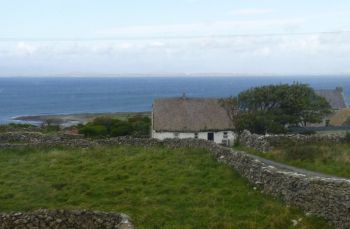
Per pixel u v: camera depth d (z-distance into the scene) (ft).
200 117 182.70
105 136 170.19
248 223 62.64
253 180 78.69
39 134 125.29
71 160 101.55
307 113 174.50
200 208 69.26
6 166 97.81
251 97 179.11
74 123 399.03
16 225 60.64
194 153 103.96
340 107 282.97
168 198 74.18
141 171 90.22
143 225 63.82
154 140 116.98
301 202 66.54
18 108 631.15
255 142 118.21
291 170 84.84
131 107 644.69
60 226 60.70
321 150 101.04
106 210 69.77
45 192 79.51
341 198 60.54
